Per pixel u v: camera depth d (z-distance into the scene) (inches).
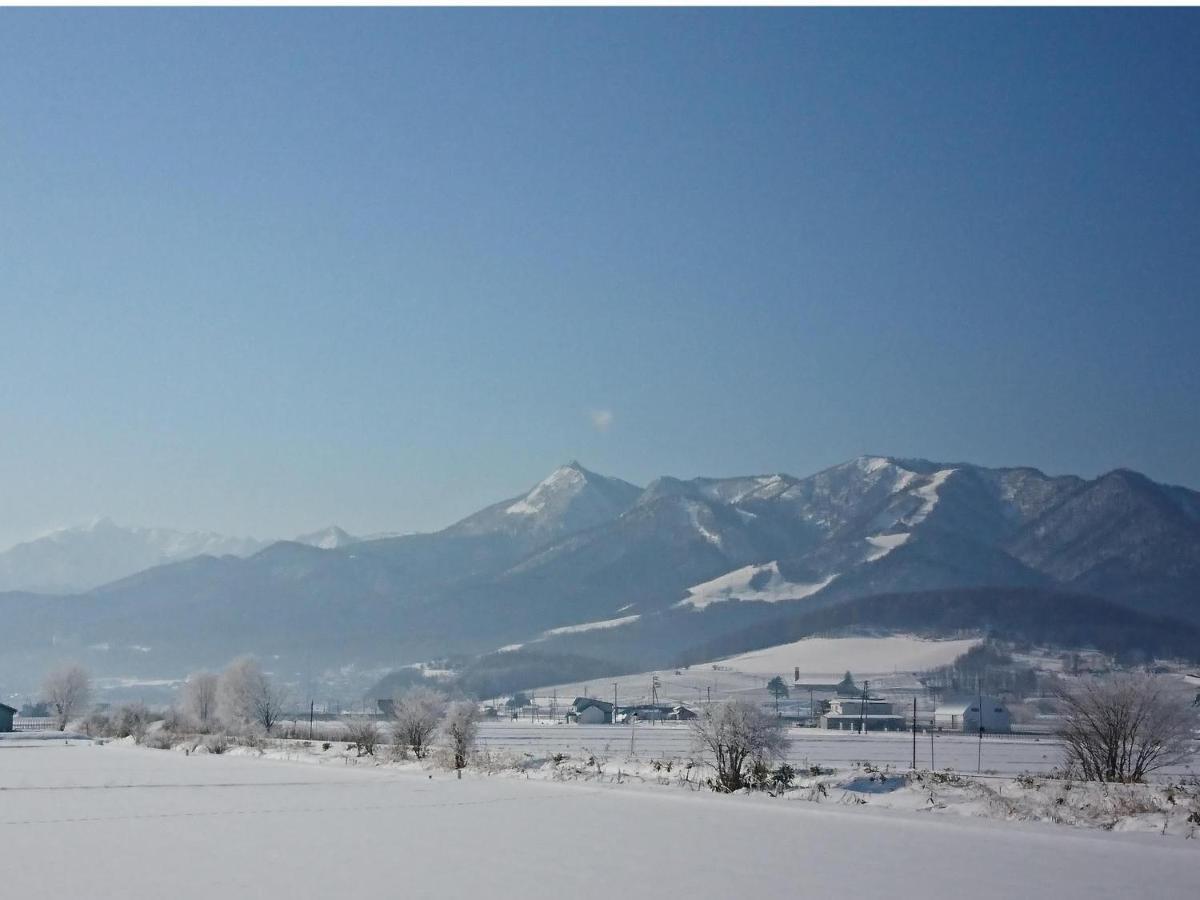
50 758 3206.2
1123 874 1109.1
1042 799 1573.6
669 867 1152.2
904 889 1047.0
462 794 1886.1
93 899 997.8
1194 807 1429.6
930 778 1812.3
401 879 1089.4
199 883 1069.8
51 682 6491.1
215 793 1953.7
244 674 5275.6
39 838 1368.1
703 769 2122.3
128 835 1391.5
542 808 1659.7
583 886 1061.1
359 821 1521.9
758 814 1565.0
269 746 3607.3
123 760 3083.2
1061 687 2033.7
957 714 7214.6
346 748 3270.2
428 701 3046.3
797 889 1048.2
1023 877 1095.6
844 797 1728.6
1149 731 1904.5
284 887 1053.2
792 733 6181.1
